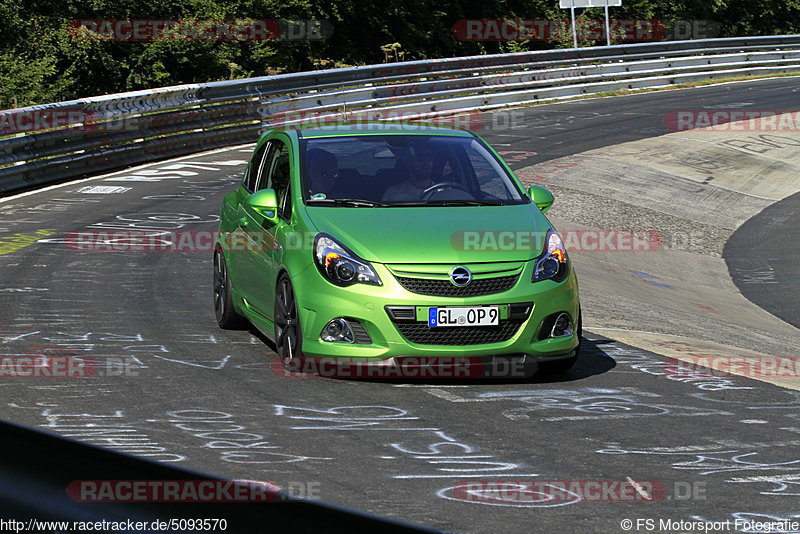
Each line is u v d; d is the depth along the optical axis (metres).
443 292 21.31
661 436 18.12
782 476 15.70
